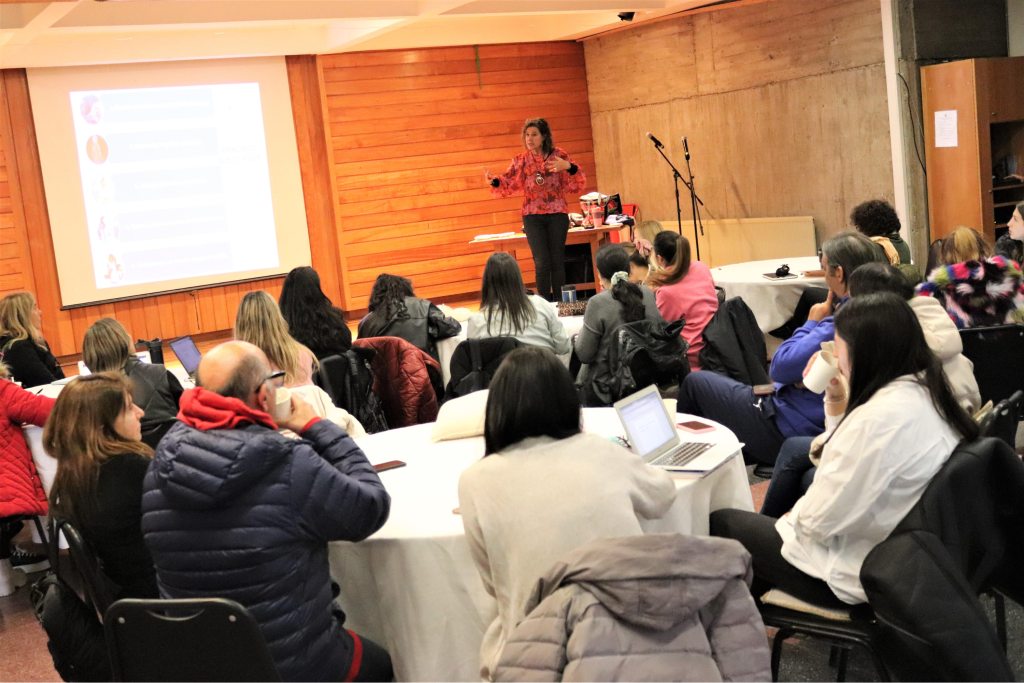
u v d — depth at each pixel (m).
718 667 1.44
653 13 8.76
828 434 2.32
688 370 4.04
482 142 9.88
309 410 2.20
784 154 8.51
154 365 3.75
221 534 1.87
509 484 1.87
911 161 7.51
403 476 2.56
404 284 4.76
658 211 9.95
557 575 1.52
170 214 8.62
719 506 2.49
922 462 1.91
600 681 1.38
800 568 2.05
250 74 8.82
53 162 8.07
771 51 8.41
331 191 9.27
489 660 1.88
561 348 4.21
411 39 9.28
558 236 7.42
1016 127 7.35
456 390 4.06
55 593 2.27
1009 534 2.08
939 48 7.48
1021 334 3.27
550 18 9.84
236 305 9.05
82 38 7.84
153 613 1.70
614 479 1.90
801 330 3.21
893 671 1.92
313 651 1.93
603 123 10.34
